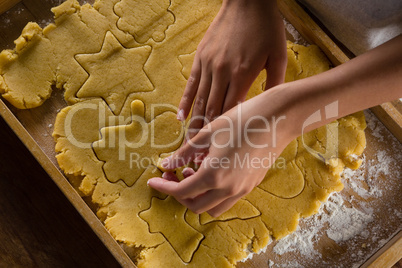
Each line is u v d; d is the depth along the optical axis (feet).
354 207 2.19
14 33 2.27
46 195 2.38
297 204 2.13
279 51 1.96
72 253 2.35
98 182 2.11
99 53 2.21
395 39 1.82
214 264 2.07
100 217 2.10
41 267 2.34
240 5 2.00
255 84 2.22
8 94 2.16
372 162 2.22
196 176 1.85
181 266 2.07
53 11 2.23
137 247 2.08
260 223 2.11
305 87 1.80
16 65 2.19
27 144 2.06
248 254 2.12
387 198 2.19
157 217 2.10
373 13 2.12
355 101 1.83
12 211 2.37
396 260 2.05
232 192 1.86
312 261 2.13
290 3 2.23
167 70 2.21
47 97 2.20
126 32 2.24
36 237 2.36
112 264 2.34
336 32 2.28
